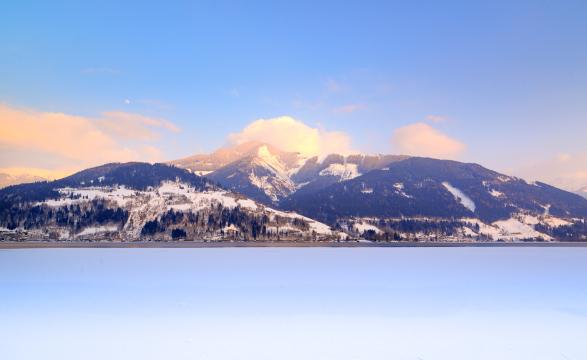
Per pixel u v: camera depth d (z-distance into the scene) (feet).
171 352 79.36
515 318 104.32
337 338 87.97
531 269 213.87
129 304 118.52
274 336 88.99
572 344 84.58
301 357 77.25
